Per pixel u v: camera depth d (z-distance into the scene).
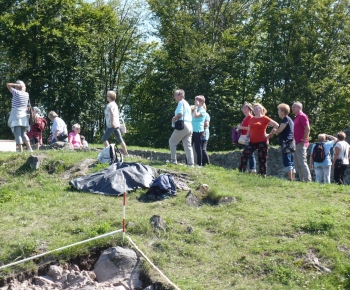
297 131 12.80
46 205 9.92
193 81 37.03
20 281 7.76
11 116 14.42
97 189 10.57
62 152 13.60
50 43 35.53
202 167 12.72
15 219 9.36
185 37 37.94
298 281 7.48
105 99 42.59
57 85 36.09
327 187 11.12
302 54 35.31
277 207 9.70
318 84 34.31
